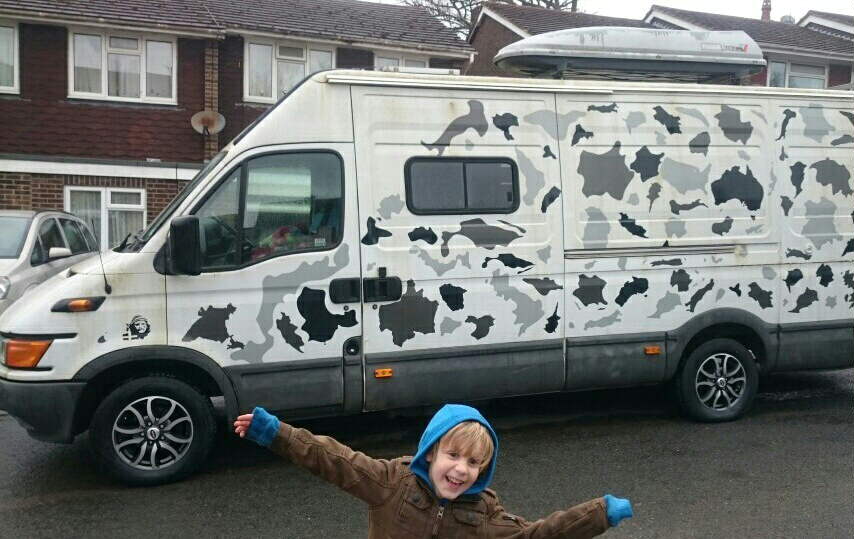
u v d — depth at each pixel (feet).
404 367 18.04
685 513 14.90
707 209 20.58
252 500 15.88
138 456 16.61
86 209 49.26
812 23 88.74
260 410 8.20
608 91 19.76
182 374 17.20
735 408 21.26
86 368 16.02
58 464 18.21
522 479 16.89
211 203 16.90
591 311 19.65
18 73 48.83
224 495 16.16
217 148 52.95
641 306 20.06
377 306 17.87
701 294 20.57
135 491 16.38
